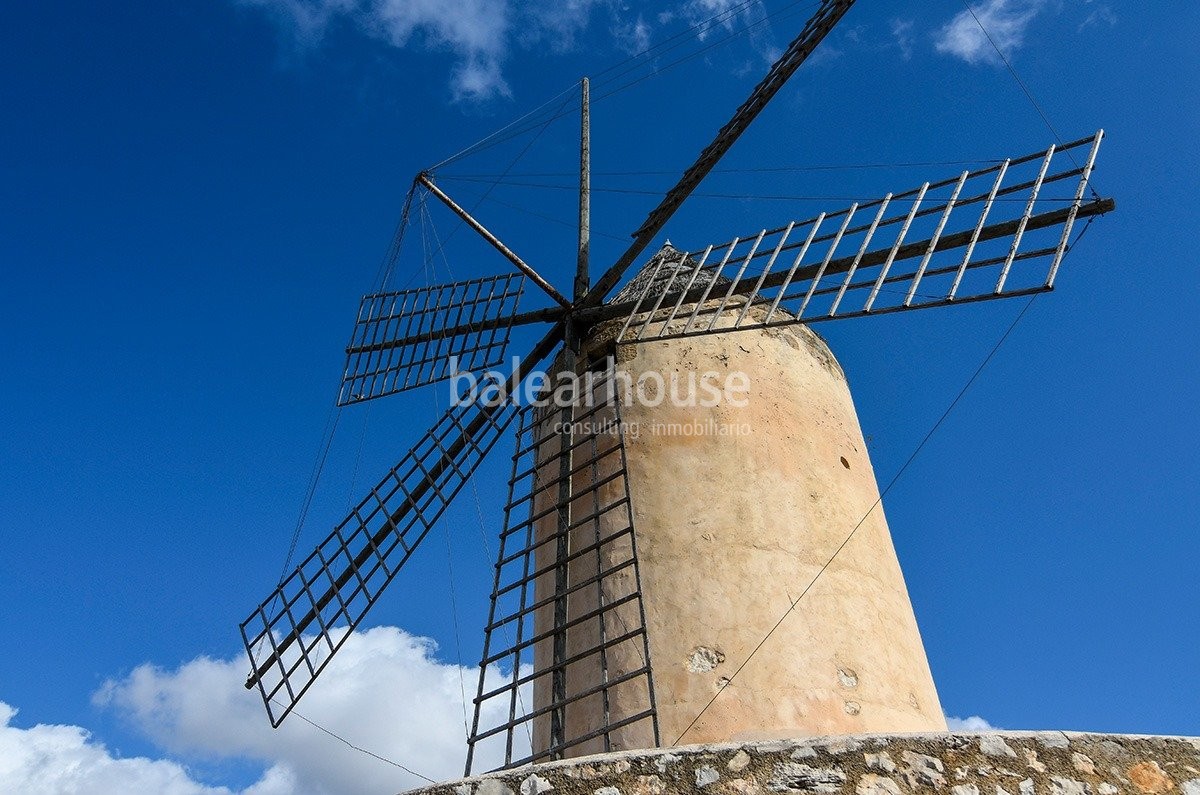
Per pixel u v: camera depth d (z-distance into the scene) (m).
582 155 8.79
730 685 5.58
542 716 6.47
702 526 6.22
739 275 6.75
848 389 7.89
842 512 6.60
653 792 4.03
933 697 6.32
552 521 7.02
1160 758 3.96
